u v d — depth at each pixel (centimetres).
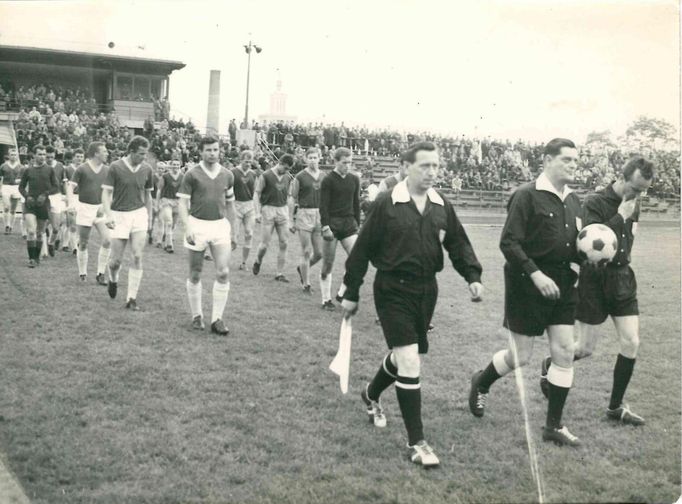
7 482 273
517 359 351
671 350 524
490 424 360
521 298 345
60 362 428
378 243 333
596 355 515
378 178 1555
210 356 459
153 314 572
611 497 280
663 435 350
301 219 708
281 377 421
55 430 326
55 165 813
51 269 762
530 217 343
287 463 302
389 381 342
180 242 1103
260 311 612
